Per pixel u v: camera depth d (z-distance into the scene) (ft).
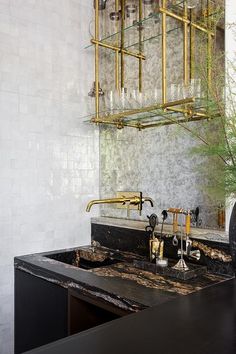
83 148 7.33
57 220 6.86
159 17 6.11
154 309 2.56
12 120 6.23
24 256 5.96
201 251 5.10
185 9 5.27
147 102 5.61
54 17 6.86
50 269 5.02
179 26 5.96
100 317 4.75
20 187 6.33
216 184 4.74
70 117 7.10
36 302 5.30
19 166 6.31
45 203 6.69
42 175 6.64
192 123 5.70
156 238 5.53
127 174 7.02
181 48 5.94
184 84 5.05
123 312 3.80
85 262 6.66
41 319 5.18
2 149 6.10
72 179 7.12
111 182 7.38
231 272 4.72
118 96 5.99
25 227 6.40
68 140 7.07
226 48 4.87
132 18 6.89
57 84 6.89
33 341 5.37
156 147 6.45
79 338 1.99
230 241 3.77
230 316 2.41
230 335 2.06
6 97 6.15
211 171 5.33
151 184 6.55
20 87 6.34
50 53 6.79
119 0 7.09
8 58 6.18
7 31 6.17
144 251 6.05
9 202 6.19
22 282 5.68
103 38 7.38
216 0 5.20
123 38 7.02
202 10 5.43
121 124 6.57
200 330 2.14
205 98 4.66
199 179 5.63
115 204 7.25
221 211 5.29
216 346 1.91
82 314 4.66
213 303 2.73
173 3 5.29
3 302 6.10
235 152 3.84
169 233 5.58
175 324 2.24
